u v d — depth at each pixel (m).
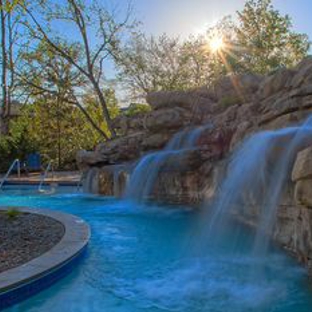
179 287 4.49
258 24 28.27
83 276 4.85
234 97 11.60
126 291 4.41
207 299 4.17
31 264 4.50
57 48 20.92
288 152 5.46
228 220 7.27
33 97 25.08
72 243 5.45
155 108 13.33
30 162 22.20
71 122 27.33
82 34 20.73
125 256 5.69
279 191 5.49
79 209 10.50
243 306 3.96
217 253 5.82
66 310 3.95
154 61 26.00
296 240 4.79
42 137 27.08
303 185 4.04
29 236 5.97
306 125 6.52
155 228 7.72
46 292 4.34
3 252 5.11
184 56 26.83
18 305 4.00
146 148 12.82
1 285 3.89
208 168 9.49
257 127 8.55
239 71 26.70
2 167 22.62
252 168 6.55
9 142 22.98
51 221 7.10
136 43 24.75
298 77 8.26
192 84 26.98
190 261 5.44
